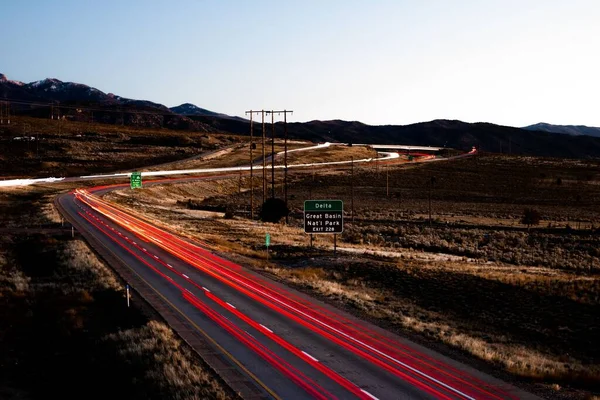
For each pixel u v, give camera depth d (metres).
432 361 22.80
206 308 30.73
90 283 37.09
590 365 25.34
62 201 84.62
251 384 19.62
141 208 88.00
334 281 41.91
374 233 77.12
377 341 25.59
